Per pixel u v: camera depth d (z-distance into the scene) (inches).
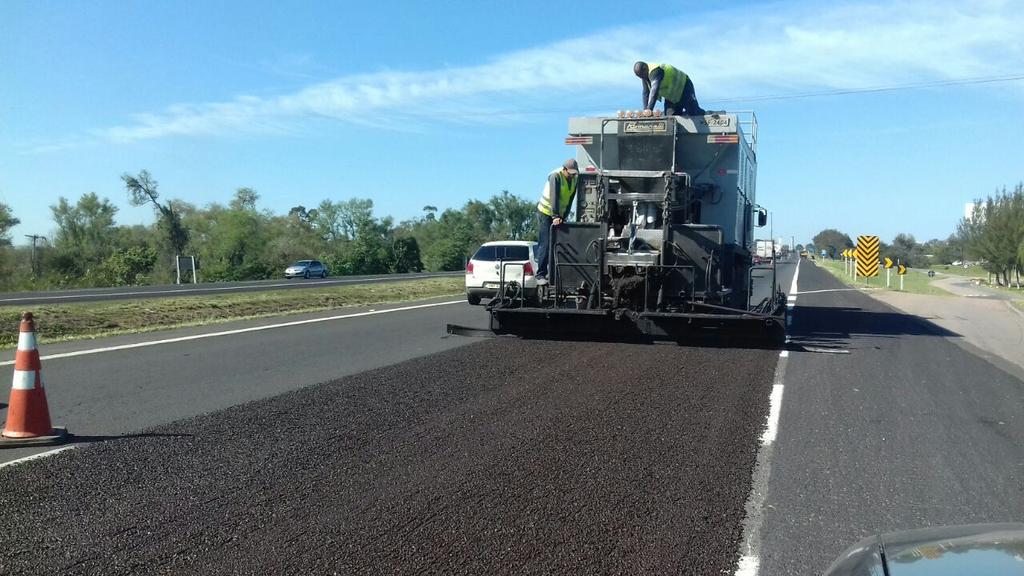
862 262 1488.7
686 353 478.6
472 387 368.5
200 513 202.5
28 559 174.4
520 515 203.3
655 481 232.2
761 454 263.3
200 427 290.7
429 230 4500.5
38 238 2942.9
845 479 238.7
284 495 216.5
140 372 409.4
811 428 301.6
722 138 522.9
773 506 213.8
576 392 357.7
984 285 2100.1
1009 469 251.9
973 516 208.4
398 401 337.1
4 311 648.4
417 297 1103.6
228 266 3110.2
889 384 398.3
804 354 489.1
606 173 511.2
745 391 366.6
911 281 1870.1
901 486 232.8
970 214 2659.9
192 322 684.1
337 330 616.4
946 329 697.0
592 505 211.3
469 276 868.6
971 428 308.2
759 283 1047.0
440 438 276.8
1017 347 592.1
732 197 535.5
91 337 557.0
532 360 447.2
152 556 176.6
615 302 495.8
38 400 270.2
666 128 526.0
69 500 211.5
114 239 3137.3
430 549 181.5
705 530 195.5
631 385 375.6
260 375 401.4
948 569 101.1
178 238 2987.2
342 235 4352.9
